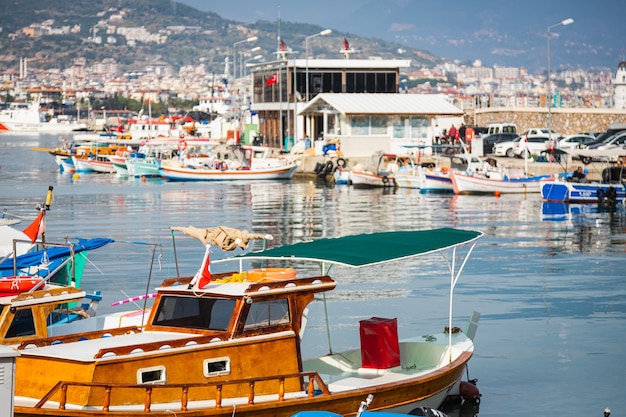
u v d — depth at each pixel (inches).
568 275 1480.1
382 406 760.3
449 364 830.5
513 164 3344.0
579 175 2851.9
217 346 703.1
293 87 4424.2
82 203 2679.6
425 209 2480.3
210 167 3742.6
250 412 691.4
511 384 928.9
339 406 735.7
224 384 690.8
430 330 1112.8
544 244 1819.6
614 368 976.9
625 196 2696.9
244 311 717.9
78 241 1126.4
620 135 3373.5
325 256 792.9
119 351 665.6
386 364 842.8
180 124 7096.5
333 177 3567.9
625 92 7032.5
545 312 1221.7
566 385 924.6
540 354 1029.2
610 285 1401.3
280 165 3671.3
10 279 844.0
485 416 840.9
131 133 6363.2
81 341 716.7
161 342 682.2
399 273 1488.7
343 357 884.0
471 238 867.4
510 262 1601.9
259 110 4805.6
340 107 3757.4
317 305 1249.4
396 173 3253.0
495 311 1225.4
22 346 705.0
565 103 6968.5
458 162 3676.2
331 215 2322.8
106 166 4183.1
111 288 1343.5
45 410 641.0
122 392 658.8
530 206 2573.8
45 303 775.1
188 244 1793.8
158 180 3695.9
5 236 1098.7
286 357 737.6
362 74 4471.0
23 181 3592.5
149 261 1579.7
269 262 1571.1
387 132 3836.1
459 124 4881.9
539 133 3941.9
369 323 843.4
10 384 556.4
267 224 2124.8
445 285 1393.9
